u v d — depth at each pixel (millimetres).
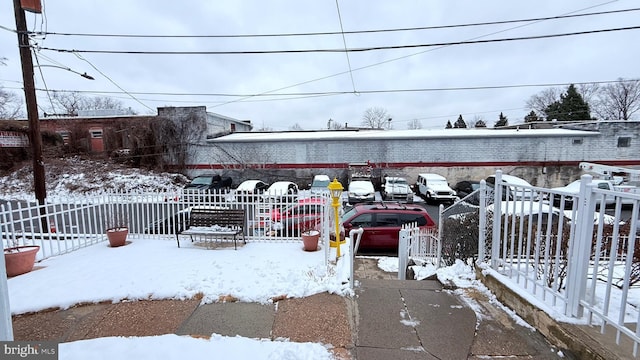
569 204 10789
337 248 5332
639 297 3092
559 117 41625
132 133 22734
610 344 2229
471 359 2494
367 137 20938
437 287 3998
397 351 2635
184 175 22500
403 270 6074
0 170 20688
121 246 5922
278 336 2922
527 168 20031
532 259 3812
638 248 3590
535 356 2484
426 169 20734
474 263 4504
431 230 7480
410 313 3279
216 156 22188
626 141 19375
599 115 42594
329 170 21391
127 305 3604
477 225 5430
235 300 3695
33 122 7938
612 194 2168
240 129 30906
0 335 1788
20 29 7562
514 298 3146
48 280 4211
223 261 5016
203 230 5914
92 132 23984
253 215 6383
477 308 3322
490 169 20312
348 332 2951
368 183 16547
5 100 27906
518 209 5805
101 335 2988
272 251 5609
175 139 22484
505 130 22406
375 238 8094
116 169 22125
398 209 8383
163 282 4137
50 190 18703
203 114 22438
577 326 2477
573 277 2525
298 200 6348
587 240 2416
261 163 21812
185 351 2613
